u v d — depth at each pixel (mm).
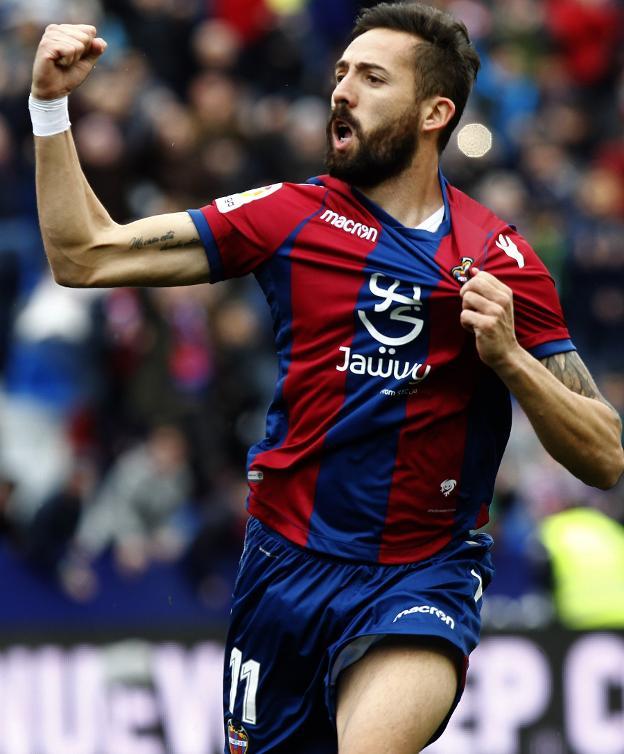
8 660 24953
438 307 12859
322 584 13047
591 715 25750
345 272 12969
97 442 33656
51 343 33531
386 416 12859
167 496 32750
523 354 12453
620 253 42000
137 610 29828
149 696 25203
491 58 50062
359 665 12672
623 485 36219
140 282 12945
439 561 13133
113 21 42844
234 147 39500
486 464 13305
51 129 12516
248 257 13102
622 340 41375
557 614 30359
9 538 29469
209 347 35438
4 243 35781
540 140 47688
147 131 38000
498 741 25469
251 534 13523
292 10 48344
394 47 13203
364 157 13094
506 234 13367
